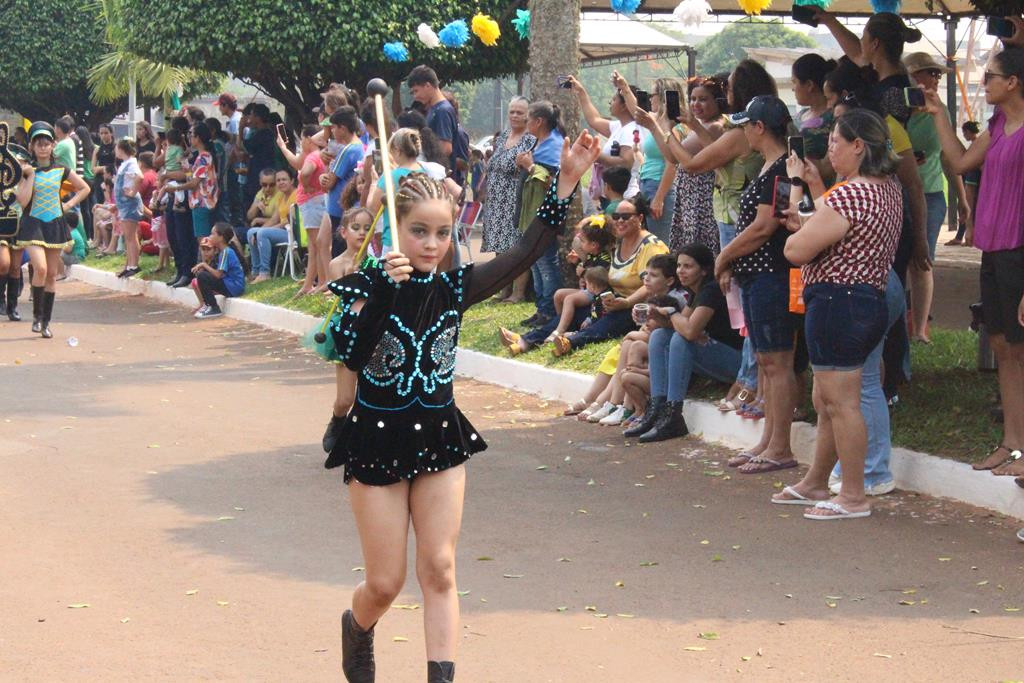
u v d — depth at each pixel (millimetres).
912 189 8859
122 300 20359
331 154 16438
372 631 5109
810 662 5559
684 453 9414
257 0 21016
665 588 6547
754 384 9500
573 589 6551
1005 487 7551
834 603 6281
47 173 16109
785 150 8586
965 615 6094
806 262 7496
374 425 4754
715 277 9344
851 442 7633
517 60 22375
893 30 9094
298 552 7230
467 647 5777
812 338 7582
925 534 7312
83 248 24359
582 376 11375
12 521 7832
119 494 8492
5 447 9906
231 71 22938
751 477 8672
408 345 4734
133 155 22094
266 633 5973
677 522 7711
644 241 11867
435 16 21453
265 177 19484
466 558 7082
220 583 6691
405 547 4805
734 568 6840
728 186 9703
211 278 18031
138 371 13664
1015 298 7703
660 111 12664
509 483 8711
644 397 10227
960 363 10336
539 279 13523
